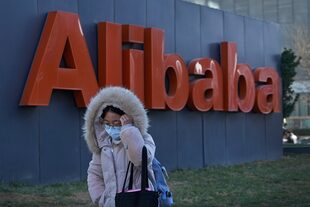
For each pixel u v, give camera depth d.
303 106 58.09
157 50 16.02
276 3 64.88
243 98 19.97
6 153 12.52
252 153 20.97
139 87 15.45
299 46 49.41
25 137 12.91
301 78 51.66
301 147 25.62
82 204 11.05
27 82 12.88
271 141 22.16
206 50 19.02
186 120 17.78
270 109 21.41
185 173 16.59
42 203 10.84
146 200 4.80
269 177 16.33
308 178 16.16
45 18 13.41
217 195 12.92
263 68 21.17
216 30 19.52
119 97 5.02
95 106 5.07
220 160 19.19
